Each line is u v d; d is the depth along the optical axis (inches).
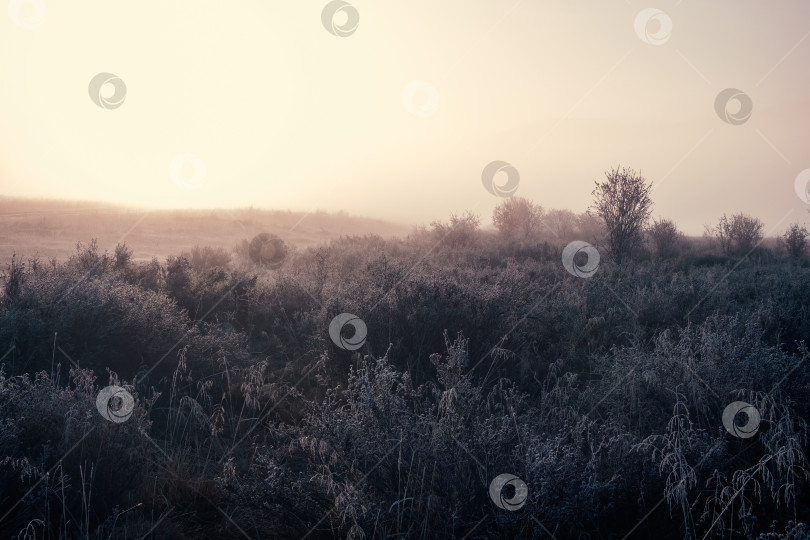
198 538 123.9
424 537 110.7
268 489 125.9
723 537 112.0
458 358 168.2
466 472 122.7
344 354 220.8
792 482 117.3
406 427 131.7
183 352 213.3
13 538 107.1
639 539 119.0
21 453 128.6
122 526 121.5
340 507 117.0
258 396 189.9
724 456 130.0
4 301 234.8
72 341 210.5
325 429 133.4
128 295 254.1
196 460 156.4
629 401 166.2
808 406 146.7
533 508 109.0
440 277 283.6
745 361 155.9
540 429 143.2
